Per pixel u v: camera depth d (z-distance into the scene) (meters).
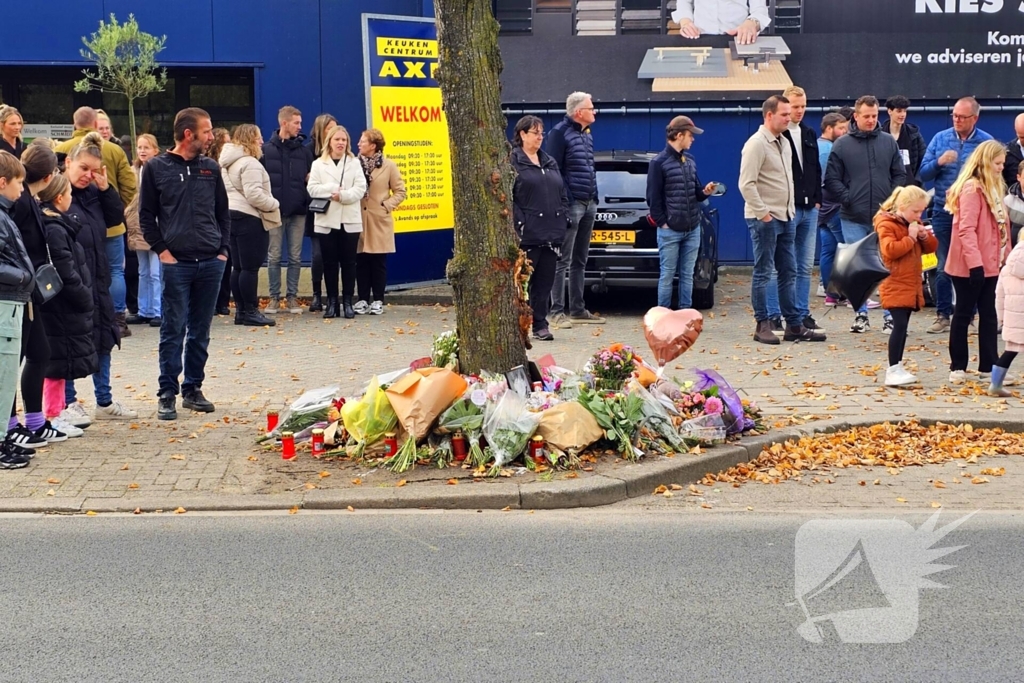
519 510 7.07
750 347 11.77
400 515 6.95
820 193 12.12
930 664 4.78
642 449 7.83
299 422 8.24
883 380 10.17
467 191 8.12
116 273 12.46
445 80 8.05
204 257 9.03
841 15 16.86
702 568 5.98
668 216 12.59
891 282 9.81
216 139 13.34
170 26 16.33
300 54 16.45
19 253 7.71
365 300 14.42
